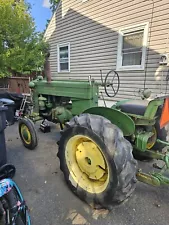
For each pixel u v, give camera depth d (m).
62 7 7.48
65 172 2.02
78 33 6.99
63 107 3.00
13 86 8.06
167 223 1.57
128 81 5.60
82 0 6.49
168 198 1.89
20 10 7.87
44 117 3.47
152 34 4.82
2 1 7.15
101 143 1.57
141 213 1.68
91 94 2.51
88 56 6.78
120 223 1.57
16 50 7.53
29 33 7.98
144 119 1.87
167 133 2.38
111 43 5.88
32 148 3.02
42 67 8.45
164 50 4.66
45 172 2.38
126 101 2.41
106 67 6.20
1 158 2.16
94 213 1.69
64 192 1.99
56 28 8.04
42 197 1.90
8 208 1.31
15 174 2.31
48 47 8.67
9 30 7.50
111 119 1.86
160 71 4.82
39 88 3.30
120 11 5.41
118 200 1.57
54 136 3.66
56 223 1.57
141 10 4.92
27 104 4.63
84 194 1.79
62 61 8.12
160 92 4.91
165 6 4.45
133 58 5.41
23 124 3.04
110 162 1.52
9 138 3.58
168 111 1.82
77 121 1.83
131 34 5.30
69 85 2.71
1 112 2.09
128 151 1.55
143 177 1.74
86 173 1.88
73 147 1.95
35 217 1.63
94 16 6.21
